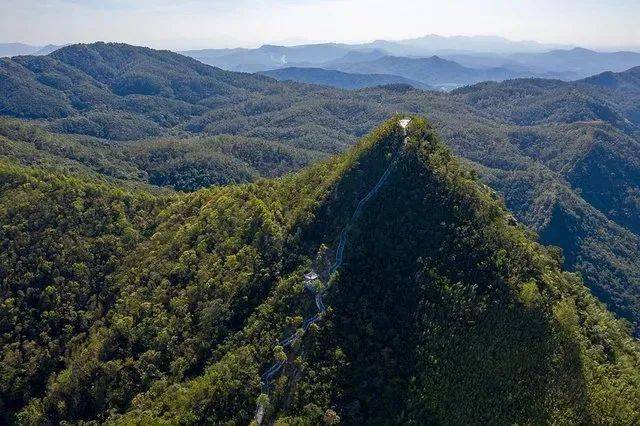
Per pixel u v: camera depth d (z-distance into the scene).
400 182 121.38
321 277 109.00
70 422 105.25
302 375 92.81
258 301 111.75
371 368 93.56
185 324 114.12
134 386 107.19
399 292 104.31
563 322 104.06
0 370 115.69
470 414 91.06
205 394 95.06
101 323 123.94
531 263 114.38
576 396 97.12
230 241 129.00
